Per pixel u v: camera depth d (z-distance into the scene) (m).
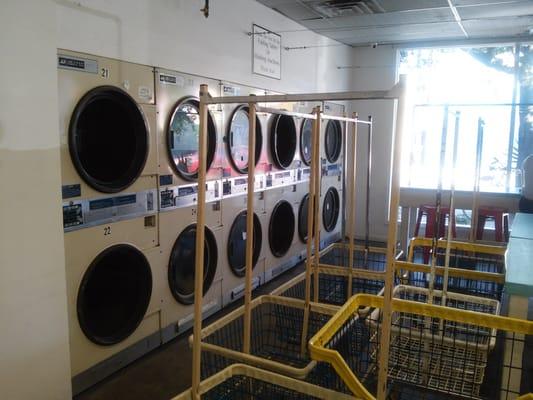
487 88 6.17
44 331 2.33
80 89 2.54
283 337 2.84
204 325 3.71
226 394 1.95
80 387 2.71
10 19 2.06
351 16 4.82
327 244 6.31
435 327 2.28
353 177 3.35
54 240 2.34
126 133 3.03
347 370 1.55
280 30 4.74
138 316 3.09
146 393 2.75
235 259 4.22
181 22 3.30
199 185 1.73
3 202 2.09
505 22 5.08
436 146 5.82
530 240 2.83
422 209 5.08
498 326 1.82
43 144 2.24
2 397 2.17
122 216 2.88
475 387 1.96
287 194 5.09
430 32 5.63
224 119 3.87
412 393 2.31
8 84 2.07
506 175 5.95
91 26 2.60
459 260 3.48
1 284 2.11
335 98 1.60
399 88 1.44
